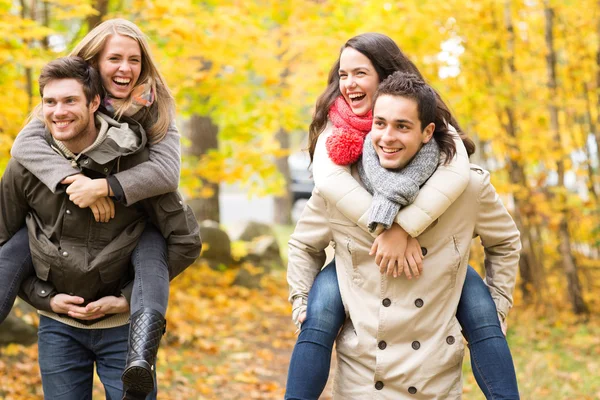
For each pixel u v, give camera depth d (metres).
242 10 12.63
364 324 5.08
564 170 14.53
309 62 14.05
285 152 14.55
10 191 5.39
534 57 14.72
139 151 5.31
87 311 5.31
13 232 5.56
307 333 5.11
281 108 13.64
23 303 11.25
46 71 5.17
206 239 17.31
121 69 5.33
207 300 15.03
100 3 11.90
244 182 14.64
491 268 5.42
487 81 13.48
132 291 5.21
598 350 12.07
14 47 9.80
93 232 5.33
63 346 5.46
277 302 15.79
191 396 9.51
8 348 10.26
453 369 5.14
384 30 12.44
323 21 13.19
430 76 12.67
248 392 9.94
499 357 5.02
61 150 5.31
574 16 13.97
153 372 4.99
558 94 14.20
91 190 5.11
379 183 4.81
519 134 13.95
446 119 5.07
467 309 5.16
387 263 4.95
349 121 5.12
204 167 14.04
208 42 11.47
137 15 12.12
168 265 5.52
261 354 11.91
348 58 5.14
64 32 13.34
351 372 5.17
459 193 4.89
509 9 13.52
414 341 5.08
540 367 10.73
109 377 5.45
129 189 5.16
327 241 5.37
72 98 5.13
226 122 14.88
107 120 5.27
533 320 13.73
